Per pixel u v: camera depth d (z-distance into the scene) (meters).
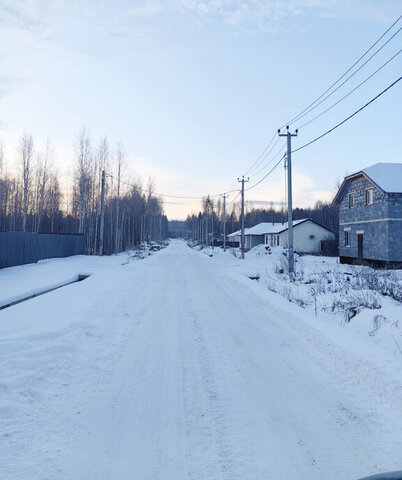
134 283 16.22
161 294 13.44
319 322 8.67
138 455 3.36
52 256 28.16
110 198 52.16
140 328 8.34
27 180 40.31
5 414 3.99
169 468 3.17
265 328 8.42
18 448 3.38
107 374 5.45
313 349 6.77
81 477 3.00
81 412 4.20
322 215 93.44
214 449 3.47
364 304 10.95
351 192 29.84
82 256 33.28
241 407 4.39
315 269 24.39
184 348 6.84
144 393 4.78
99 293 12.43
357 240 28.66
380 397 4.58
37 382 4.91
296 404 4.46
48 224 52.53
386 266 24.16
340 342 6.83
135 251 52.03
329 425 3.94
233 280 18.00
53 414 4.11
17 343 6.21
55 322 8.02
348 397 4.65
